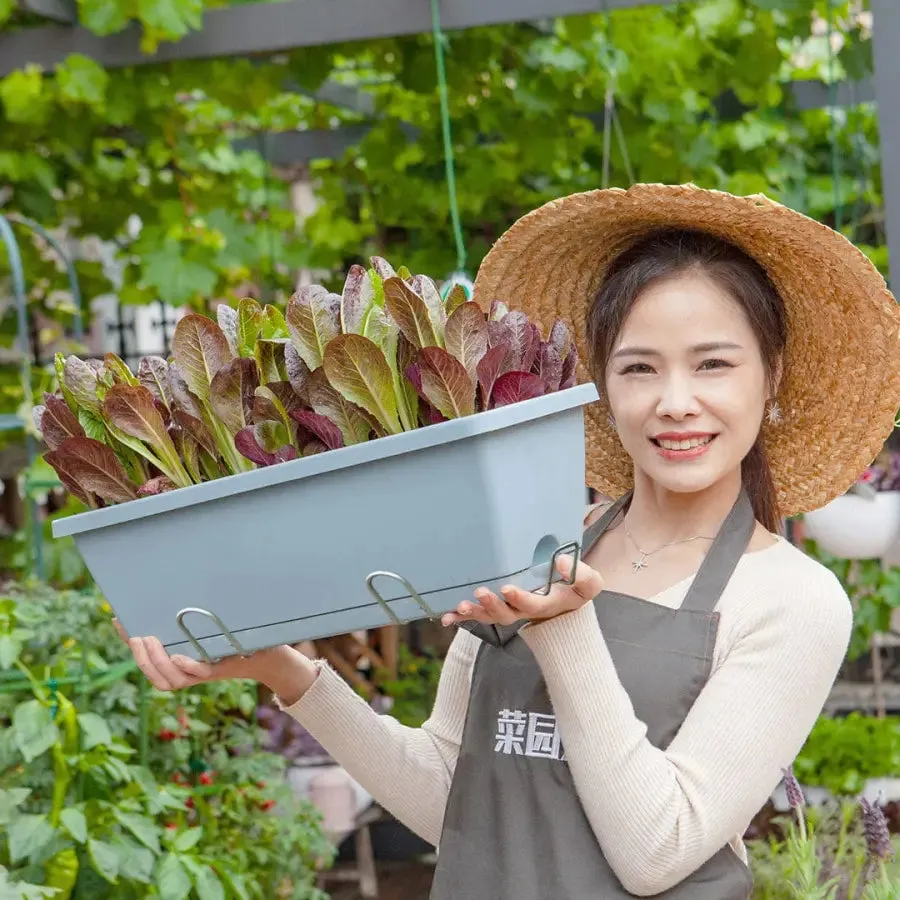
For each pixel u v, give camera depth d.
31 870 2.39
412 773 1.62
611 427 1.73
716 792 1.35
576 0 3.12
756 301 1.48
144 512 1.23
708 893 1.40
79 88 3.37
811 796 3.49
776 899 2.50
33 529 3.59
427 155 4.25
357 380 1.17
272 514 1.19
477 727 1.52
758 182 4.36
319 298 1.22
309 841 3.32
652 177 4.22
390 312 1.19
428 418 1.20
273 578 1.21
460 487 1.13
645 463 1.48
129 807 2.54
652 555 1.55
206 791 3.08
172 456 1.26
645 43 3.97
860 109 4.64
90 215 4.30
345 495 1.17
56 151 4.02
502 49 3.95
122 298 4.46
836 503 3.18
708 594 1.46
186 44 3.34
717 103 4.73
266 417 1.21
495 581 1.15
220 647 1.25
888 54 2.79
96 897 2.58
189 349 1.26
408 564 1.17
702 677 1.41
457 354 1.19
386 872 4.46
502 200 4.41
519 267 1.68
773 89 4.22
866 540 3.18
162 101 3.68
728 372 1.45
